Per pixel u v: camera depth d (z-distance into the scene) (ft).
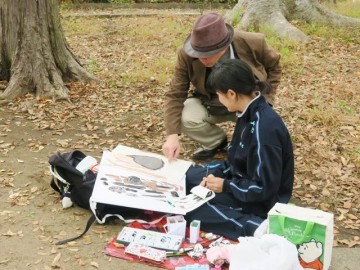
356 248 10.98
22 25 21.75
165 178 12.46
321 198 13.42
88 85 23.25
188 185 12.46
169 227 10.95
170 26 37.81
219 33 11.62
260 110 10.54
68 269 10.11
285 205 10.08
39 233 11.40
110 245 10.79
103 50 30.89
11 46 22.62
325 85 23.38
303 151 16.34
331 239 9.66
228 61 10.64
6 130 18.13
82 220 11.98
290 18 36.19
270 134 10.34
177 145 13.19
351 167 15.21
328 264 9.73
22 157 15.79
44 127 18.49
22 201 12.84
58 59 22.89
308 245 9.43
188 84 14.01
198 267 9.79
